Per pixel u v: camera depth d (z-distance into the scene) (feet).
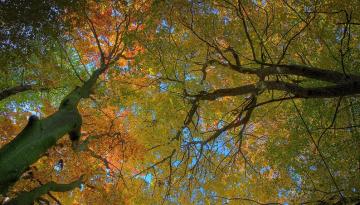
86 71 39.09
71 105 26.43
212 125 40.93
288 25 32.73
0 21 30.66
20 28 31.30
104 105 36.81
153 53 31.37
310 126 31.65
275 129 38.63
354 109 31.09
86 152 39.45
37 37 32.86
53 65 37.09
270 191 37.24
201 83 31.68
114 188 41.42
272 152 33.55
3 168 19.31
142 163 42.42
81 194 41.78
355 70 29.94
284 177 35.50
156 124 37.63
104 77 39.83
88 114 41.29
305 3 29.27
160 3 30.30
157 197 40.86
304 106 32.14
